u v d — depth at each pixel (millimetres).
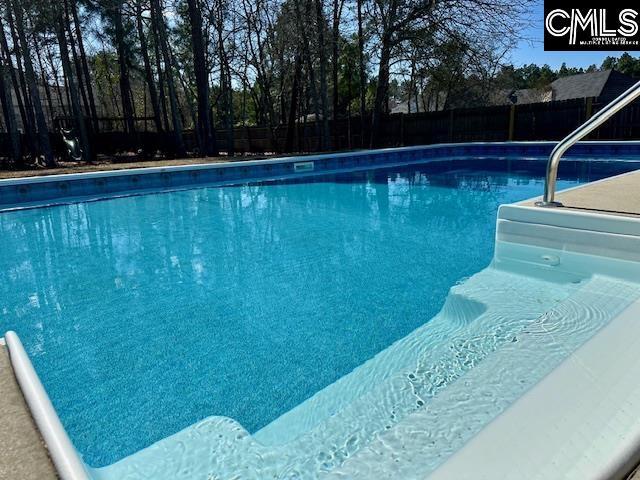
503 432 1021
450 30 11992
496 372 1706
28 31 11477
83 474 874
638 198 3463
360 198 6746
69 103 18234
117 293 3217
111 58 22312
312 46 12812
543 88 29656
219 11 15234
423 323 2553
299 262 3779
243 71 20047
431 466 1255
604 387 1171
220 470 1501
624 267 2861
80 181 7113
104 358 2311
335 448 1550
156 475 1497
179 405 1895
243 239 4609
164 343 2449
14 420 1041
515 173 8883
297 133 15711
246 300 3014
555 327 2059
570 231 3084
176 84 24469
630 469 912
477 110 12656
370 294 3025
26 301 3105
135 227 5234
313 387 1970
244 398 1924
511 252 3436
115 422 1801
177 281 3418
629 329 1511
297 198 6867
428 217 5387
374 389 1887
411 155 11203
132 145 15859
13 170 10383
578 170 8508
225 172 8594
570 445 964
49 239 4766
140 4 14312
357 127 14461
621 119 10805
